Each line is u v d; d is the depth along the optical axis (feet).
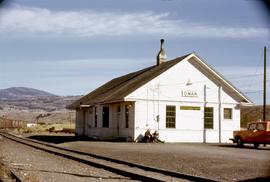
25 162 62.13
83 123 154.20
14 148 93.35
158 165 57.00
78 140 125.49
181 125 114.93
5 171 47.93
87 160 62.44
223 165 53.98
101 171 52.34
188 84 116.57
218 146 94.53
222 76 117.91
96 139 130.72
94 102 133.49
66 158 70.90
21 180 39.99
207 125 117.91
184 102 115.85
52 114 642.63
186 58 115.24
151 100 112.16
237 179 42.63
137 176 45.47
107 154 74.38
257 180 41.34
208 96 118.52
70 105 170.19
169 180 42.91
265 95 123.03
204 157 64.18
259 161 57.67
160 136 112.47
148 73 130.11
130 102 112.68
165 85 114.11
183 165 55.83
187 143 108.88
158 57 138.00
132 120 111.34
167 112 113.91
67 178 44.75
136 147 88.79
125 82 142.00
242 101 121.39
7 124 298.56
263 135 90.07
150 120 111.75
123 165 58.54
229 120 120.16
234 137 96.68
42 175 47.01
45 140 130.21
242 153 72.02
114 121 123.54
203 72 118.21
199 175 46.73
